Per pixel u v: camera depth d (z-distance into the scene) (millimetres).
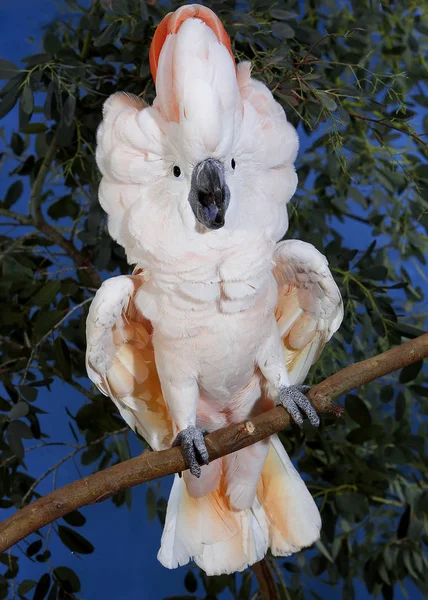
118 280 1506
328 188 1880
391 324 1715
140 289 1509
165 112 1461
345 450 1778
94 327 1499
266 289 1502
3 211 1860
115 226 1506
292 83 1670
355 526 1890
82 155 1755
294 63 1665
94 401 1767
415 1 1860
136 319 1546
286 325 1586
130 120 1479
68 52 1677
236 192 1474
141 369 1558
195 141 1432
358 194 1786
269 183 1506
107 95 1714
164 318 1495
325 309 1559
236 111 1459
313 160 1868
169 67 1452
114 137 1487
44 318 1688
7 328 1777
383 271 1722
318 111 1704
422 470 1772
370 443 1885
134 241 1493
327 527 1726
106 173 1504
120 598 2246
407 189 1828
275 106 1510
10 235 2334
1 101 1688
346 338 1727
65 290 1737
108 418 1738
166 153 1473
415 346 1479
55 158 1828
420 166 1797
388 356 1477
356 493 1737
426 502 1731
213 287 1479
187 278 1476
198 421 1592
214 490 1585
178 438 1487
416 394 1798
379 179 1800
